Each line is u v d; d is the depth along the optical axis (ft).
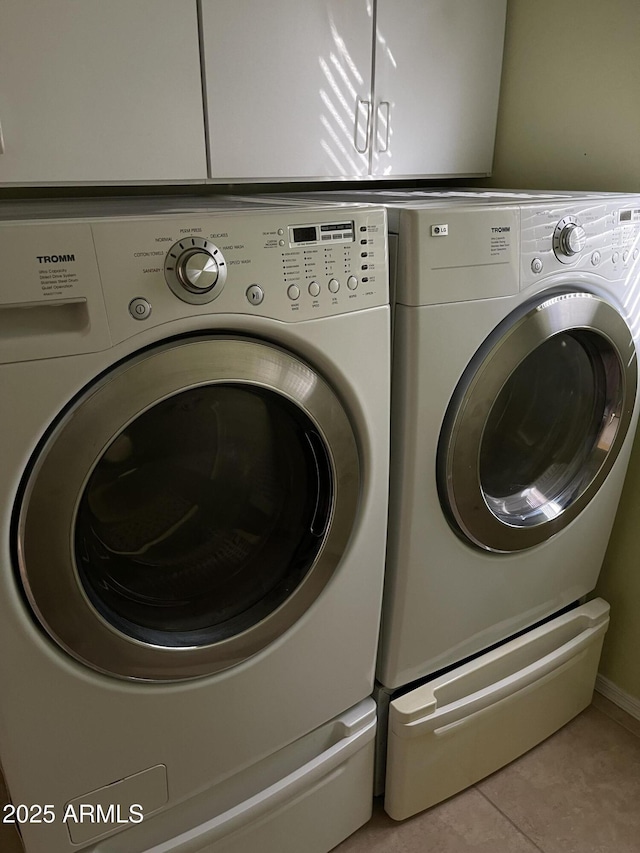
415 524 3.51
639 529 4.78
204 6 3.69
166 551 2.97
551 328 3.51
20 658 2.53
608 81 4.43
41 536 2.38
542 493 4.24
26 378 2.23
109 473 2.63
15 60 3.28
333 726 3.74
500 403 3.80
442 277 3.11
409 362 3.18
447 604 3.88
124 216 2.36
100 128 3.60
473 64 4.94
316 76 4.21
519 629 4.46
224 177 4.10
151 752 3.03
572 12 4.56
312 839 3.83
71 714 2.73
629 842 4.13
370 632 3.60
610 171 4.55
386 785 4.11
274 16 3.93
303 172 4.39
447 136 5.01
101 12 3.43
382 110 4.60
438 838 4.14
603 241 3.69
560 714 4.80
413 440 3.31
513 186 5.35
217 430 2.85
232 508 3.09
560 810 4.33
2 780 4.33
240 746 3.32
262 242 2.60
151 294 2.39
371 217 2.89
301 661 3.34
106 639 2.67
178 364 2.51
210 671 3.01
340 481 3.12
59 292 2.23
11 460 2.27
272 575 3.25
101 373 2.41
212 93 3.89
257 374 2.70
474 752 4.28
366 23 4.30
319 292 2.79
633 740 4.87
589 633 4.66
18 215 2.44
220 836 3.31
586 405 4.28
